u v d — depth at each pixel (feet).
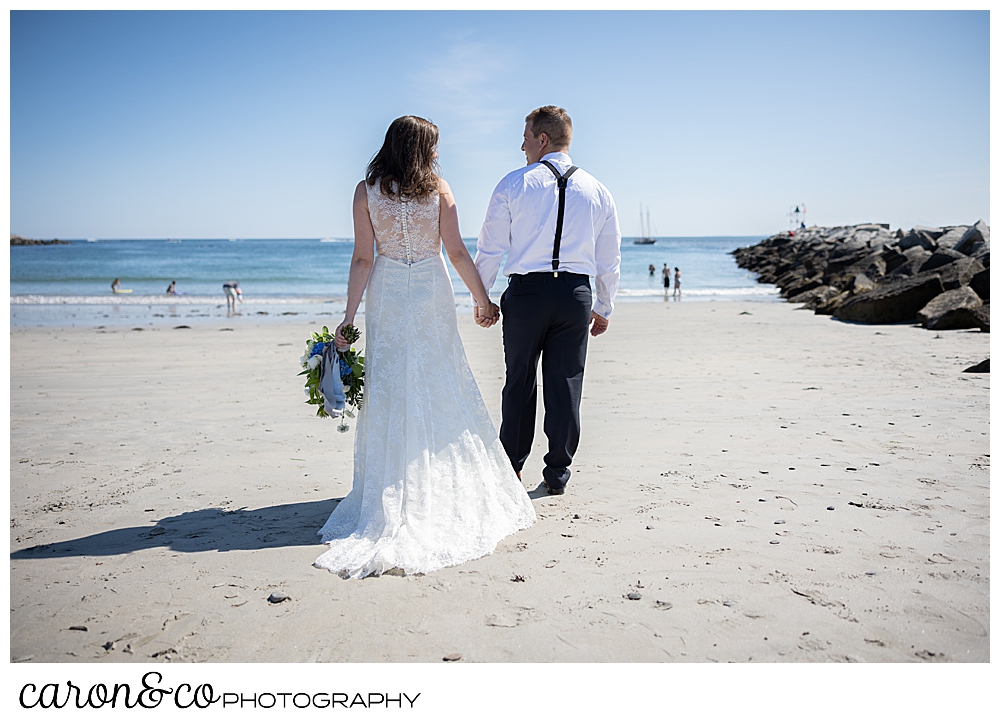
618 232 12.96
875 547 10.15
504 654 7.66
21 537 11.03
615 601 8.70
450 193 11.44
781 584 9.05
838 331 44.45
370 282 11.47
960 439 16.24
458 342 11.69
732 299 91.30
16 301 79.56
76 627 8.26
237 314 66.33
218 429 18.86
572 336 12.55
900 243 106.32
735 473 14.02
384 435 11.05
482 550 10.22
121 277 130.93
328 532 11.00
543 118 12.66
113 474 14.58
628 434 17.49
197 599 8.89
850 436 16.76
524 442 13.09
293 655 7.70
